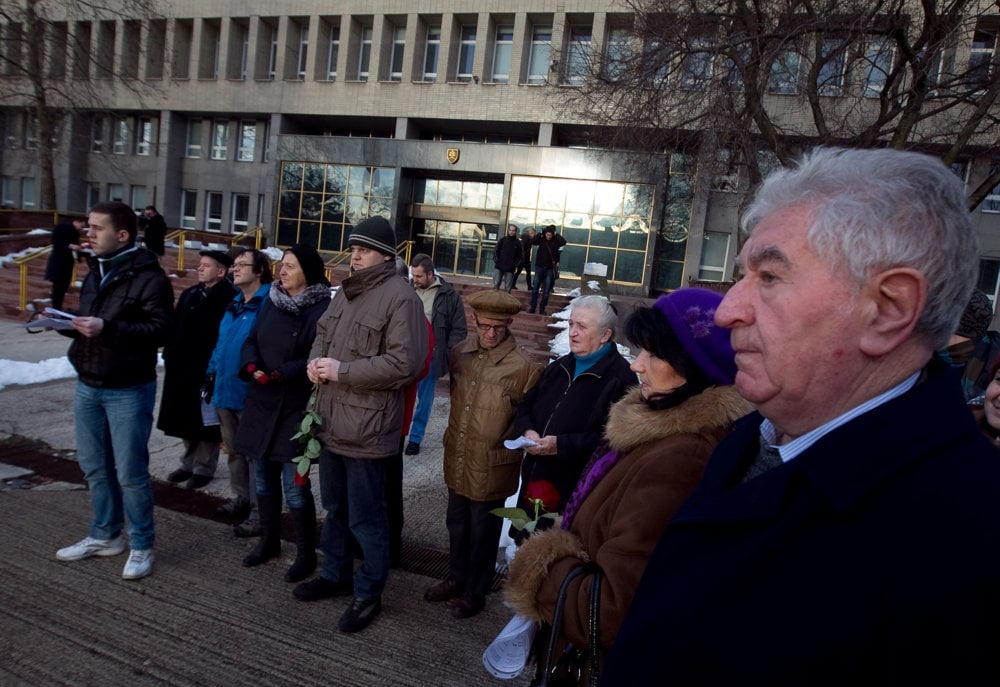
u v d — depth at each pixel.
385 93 22.80
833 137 7.99
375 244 2.70
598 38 20.20
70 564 3.15
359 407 2.64
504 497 2.91
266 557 3.34
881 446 0.71
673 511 1.18
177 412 4.09
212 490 4.36
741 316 0.86
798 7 7.90
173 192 26.12
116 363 2.89
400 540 3.42
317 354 2.83
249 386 3.20
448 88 22.06
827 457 0.73
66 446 4.97
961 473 0.67
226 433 3.78
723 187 10.42
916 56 7.18
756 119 8.02
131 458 2.99
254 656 2.56
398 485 3.34
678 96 8.76
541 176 20.53
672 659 0.78
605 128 10.58
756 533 0.77
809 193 0.80
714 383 1.31
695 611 0.78
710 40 8.05
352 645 2.68
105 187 26.92
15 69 19.69
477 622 2.93
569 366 2.73
